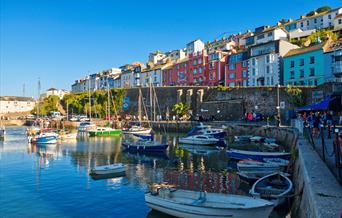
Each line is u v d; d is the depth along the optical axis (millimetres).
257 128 43562
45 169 26516
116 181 21656
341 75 47062
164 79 93938
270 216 13359
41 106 118938
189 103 66875
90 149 39719
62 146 43219
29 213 15453
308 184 9359
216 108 60094
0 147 42969
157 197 14164
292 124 38812
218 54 75062
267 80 60812
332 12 71938
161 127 62500
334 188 8711
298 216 10875
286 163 20922
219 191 18047
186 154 33906
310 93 46188
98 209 15945
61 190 19531
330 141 19500
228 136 47062
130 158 31984
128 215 15055
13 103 156750
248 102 55750
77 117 90000
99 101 92938
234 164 27281
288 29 81750
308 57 53250
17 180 22375
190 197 13906
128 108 82812
